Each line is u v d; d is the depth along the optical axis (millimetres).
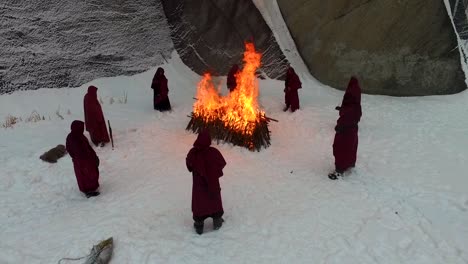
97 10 13672
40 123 10461
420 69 12578
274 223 6312
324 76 13727
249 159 8734
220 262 5402
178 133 10125
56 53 12469
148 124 10625
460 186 7316
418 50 12469
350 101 7449
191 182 7625
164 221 6348
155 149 9164
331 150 9188
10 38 11758
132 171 8156
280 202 6980
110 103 12062
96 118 8945
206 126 9742
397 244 5750
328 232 6055
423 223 6215
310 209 6711
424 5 12109
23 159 8383
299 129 10398
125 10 14406
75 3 13188
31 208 6926
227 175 7934
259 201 7020
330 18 13367
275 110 11781
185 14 15094
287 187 7523
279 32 14164
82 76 12805
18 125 10289
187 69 15133
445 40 12281
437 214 6469
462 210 6578
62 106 11727
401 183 7488
